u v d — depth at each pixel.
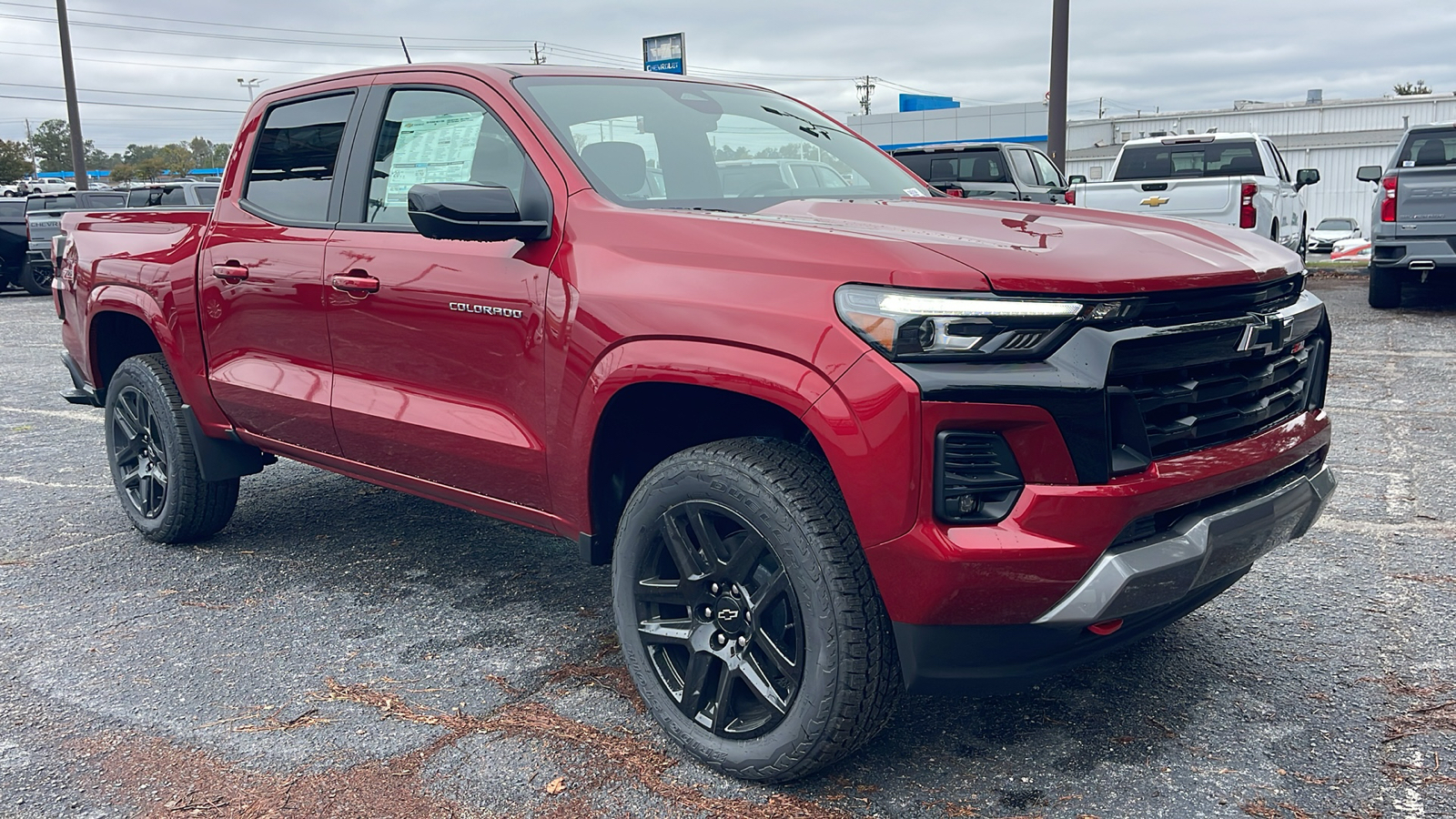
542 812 2.48
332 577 4.11
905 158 13.67
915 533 2.22
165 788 2.62
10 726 2.95
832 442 2.28
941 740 2.78
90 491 5.48
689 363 2.50
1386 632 3.35
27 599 3.94
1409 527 4.32
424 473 3.39
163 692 3.15
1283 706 2.90
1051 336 2.21
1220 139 13.59
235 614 3.75
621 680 3.18
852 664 2.36
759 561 2.53
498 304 2.99
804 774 2.51
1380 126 40.56
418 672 3.26
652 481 2.66
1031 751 2.71
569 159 3.00
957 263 2.25
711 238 2.61
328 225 3.62
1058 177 14.48
